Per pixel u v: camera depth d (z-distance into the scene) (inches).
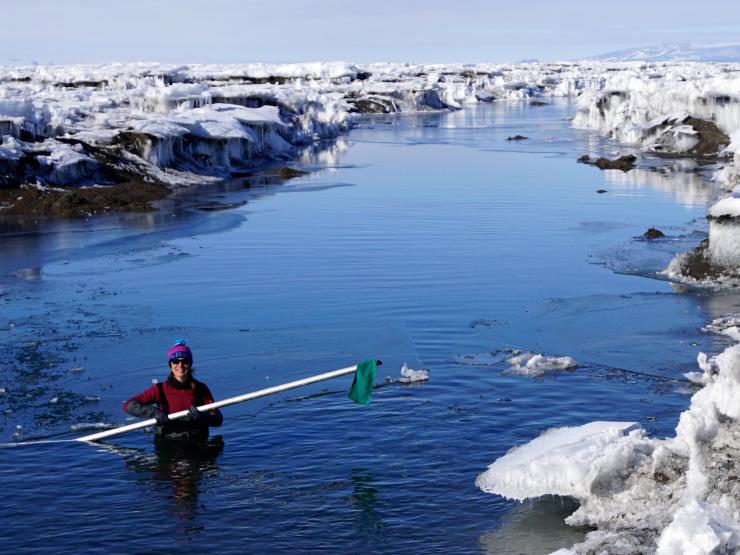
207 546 291.9
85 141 1302.9
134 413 389.7
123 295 639.8
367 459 357.1
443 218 973.8
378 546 290.5
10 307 609.0
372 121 2893.7
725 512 269.1
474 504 317.1
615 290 639.1
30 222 981.8
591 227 906.7
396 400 421.7
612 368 466.9
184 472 349.1
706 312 571.8
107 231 916.6
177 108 1836.9
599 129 2310.5
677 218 962.7
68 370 476.1
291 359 488.7
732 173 1263.5
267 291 645.9
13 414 413.4
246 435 384.2
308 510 315.9
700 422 293.3
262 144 1683.1
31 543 294.0
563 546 287.9
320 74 4552.2
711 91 1797.5
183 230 917.2
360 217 986.1
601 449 327.6
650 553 271.1
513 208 1042.7
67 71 4269.2
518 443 369.4
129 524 307.3
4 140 1178.6
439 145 1948.8
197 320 570.9
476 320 561.9
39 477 346.0
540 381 447.5
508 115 3095.5
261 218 990.4
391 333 533.6
